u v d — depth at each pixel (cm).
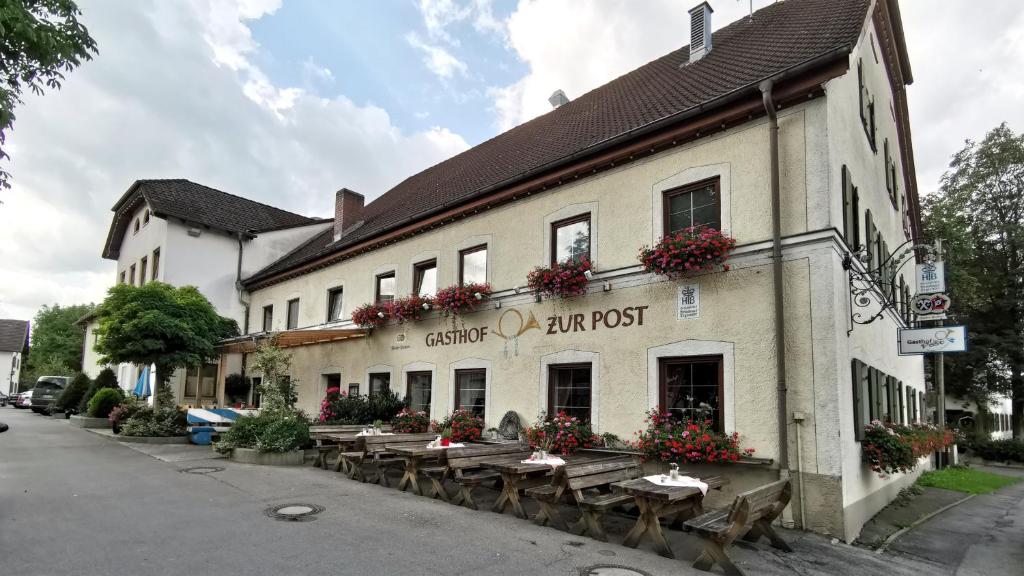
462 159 2006
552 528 711
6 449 1280
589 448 950
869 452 835
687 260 854
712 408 848
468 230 1307
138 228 2444
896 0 1257
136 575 498
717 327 848
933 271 970
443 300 1252
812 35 980
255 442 1203
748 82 892
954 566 677
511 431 1102
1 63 673
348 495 863
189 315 1706
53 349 6300
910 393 1590
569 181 1101
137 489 860
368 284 1596
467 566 556
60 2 686
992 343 2806
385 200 2148
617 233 1004
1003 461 2556
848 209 849
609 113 1323
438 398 1300
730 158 875
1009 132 3106
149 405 1720
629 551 625
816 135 796
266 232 2286
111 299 1641
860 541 734
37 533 614
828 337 746
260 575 508
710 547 566
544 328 1095
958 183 3253
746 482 784
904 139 1672
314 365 1759
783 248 800
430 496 879
